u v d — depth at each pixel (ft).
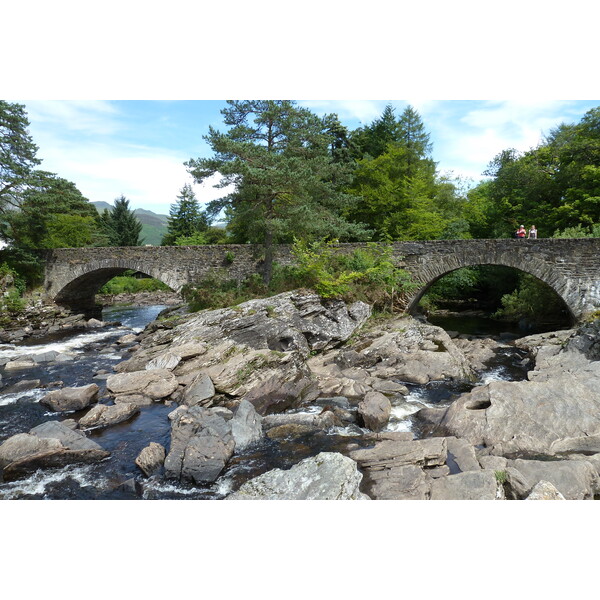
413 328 61.93
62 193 98.63
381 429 35.53
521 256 67.46
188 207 217.36
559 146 108.47
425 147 149.79
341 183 107.24
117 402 41.55
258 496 22.80
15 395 45.96
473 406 35.91
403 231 104.12
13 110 88.43
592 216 89.20
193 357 49.42
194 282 85.35
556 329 79.10
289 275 71.15
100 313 122.62
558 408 33.37
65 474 28.53
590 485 25.12
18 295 92.84
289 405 42.45
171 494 25.86
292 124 72.33
